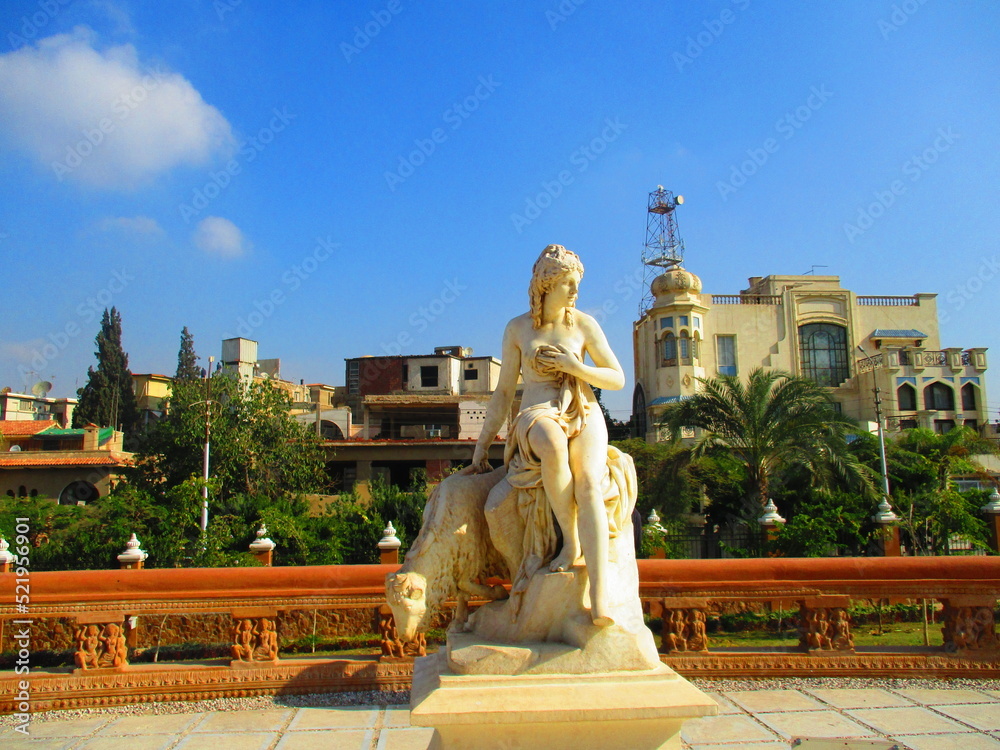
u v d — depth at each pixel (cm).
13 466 2677
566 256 350
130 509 1470
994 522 1580
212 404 2177
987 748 401
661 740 285
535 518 328
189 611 500
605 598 297
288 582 506
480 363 3912
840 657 525
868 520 1582
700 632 532
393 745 410
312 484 2391
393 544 1037
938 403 3622
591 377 330
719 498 2138
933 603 1046
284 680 499
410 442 2733
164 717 462
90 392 3738
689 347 3528
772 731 429
